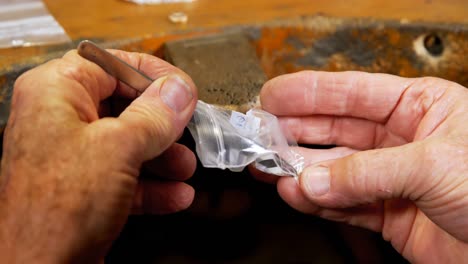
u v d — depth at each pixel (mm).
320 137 289
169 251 341
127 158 192
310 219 359
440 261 244
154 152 204
